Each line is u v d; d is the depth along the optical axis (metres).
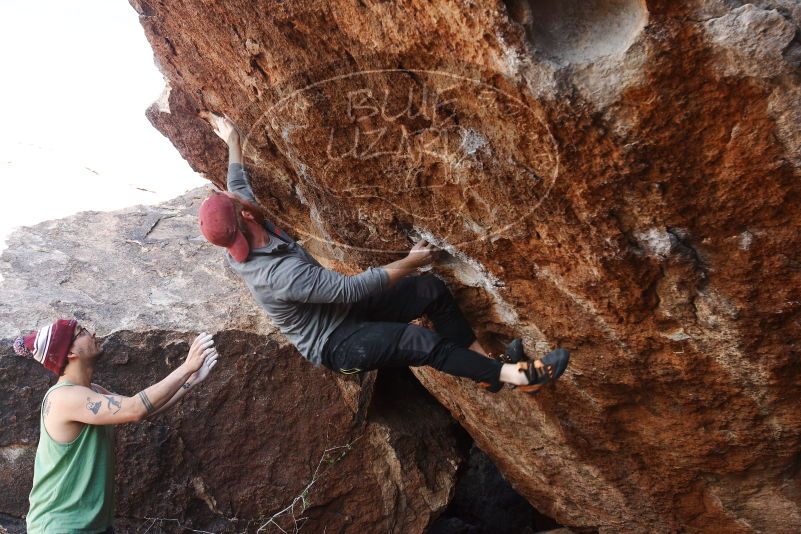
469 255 2.94
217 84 3.04
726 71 1.97
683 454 3.44
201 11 2.61
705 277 2.58
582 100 2.11
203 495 4.18
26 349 3.14
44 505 3.04
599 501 4.06
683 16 1.91
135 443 4.03
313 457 4.33
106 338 3.98
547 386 3.49
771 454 3.23
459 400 4.13
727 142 2.14
